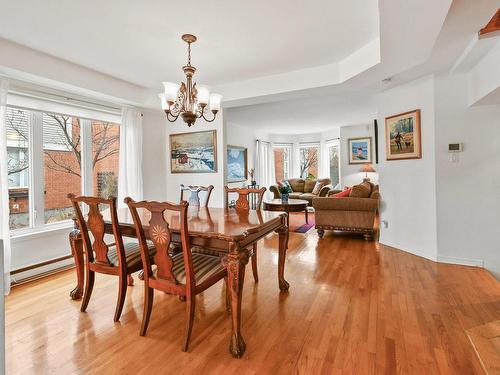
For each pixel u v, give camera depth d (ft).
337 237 14.87
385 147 12.87
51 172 10.68
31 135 10.03
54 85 10.06
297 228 17.13
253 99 12.22
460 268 9.95
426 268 9.98
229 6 6.59
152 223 5.80
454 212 10.34
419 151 11.08
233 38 8.21
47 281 9.25
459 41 7.56
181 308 7.36
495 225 9.83
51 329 6.34
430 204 10.83
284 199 16.63
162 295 8.16
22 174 9.85
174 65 10.30
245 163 24.94
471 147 9.97
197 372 4.96
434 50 8.10
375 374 4.83
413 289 8.26
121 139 12.77
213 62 10.02
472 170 10.02
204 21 7.26
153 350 5.58
